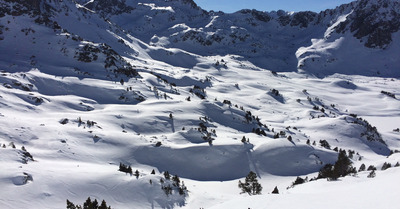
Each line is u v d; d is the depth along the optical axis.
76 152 82.81
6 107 111.12
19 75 155.25
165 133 127.38
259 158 107.31
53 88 159.75
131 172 69.94
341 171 64.06
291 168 103.44
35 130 88.31
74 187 53.75
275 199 31.30
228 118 158.75
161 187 62.81
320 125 181.12
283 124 191.25
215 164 101.88
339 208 23.16
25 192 46.69
